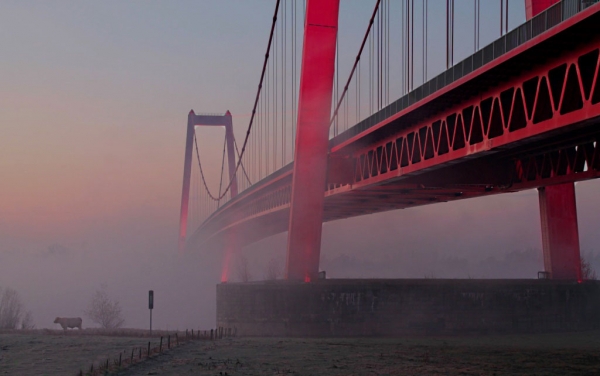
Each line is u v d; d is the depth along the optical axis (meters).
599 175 38.12
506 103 33.38
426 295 50.31
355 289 49.72
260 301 49.88
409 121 41.25
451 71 34.84
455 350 32.06
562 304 51.91
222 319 51.53
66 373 22.03
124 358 25.95
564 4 26.62
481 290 50.78
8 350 29.42
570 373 22.81
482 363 25.67
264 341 36.84
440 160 37.03
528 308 51.28
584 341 42.09
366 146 49.41
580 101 30.12
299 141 50.53
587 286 52.50
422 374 22.23
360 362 25.59
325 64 50.19
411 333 49.69
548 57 28.23
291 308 49.28
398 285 50.16
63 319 46.66
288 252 51.09
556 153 43.06
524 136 29.34
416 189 52.44
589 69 28.27
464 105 35.28
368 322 49.47
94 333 41.47
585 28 25.27
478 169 46.91
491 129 35.41
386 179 44.84
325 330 49.09
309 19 49.94
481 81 32.19
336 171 51.59
